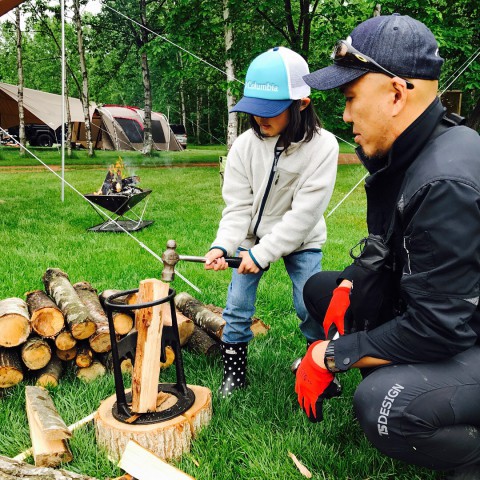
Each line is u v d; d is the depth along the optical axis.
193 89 34.25
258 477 1.90
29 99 24.02
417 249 1.52
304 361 1.81
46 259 5.06
